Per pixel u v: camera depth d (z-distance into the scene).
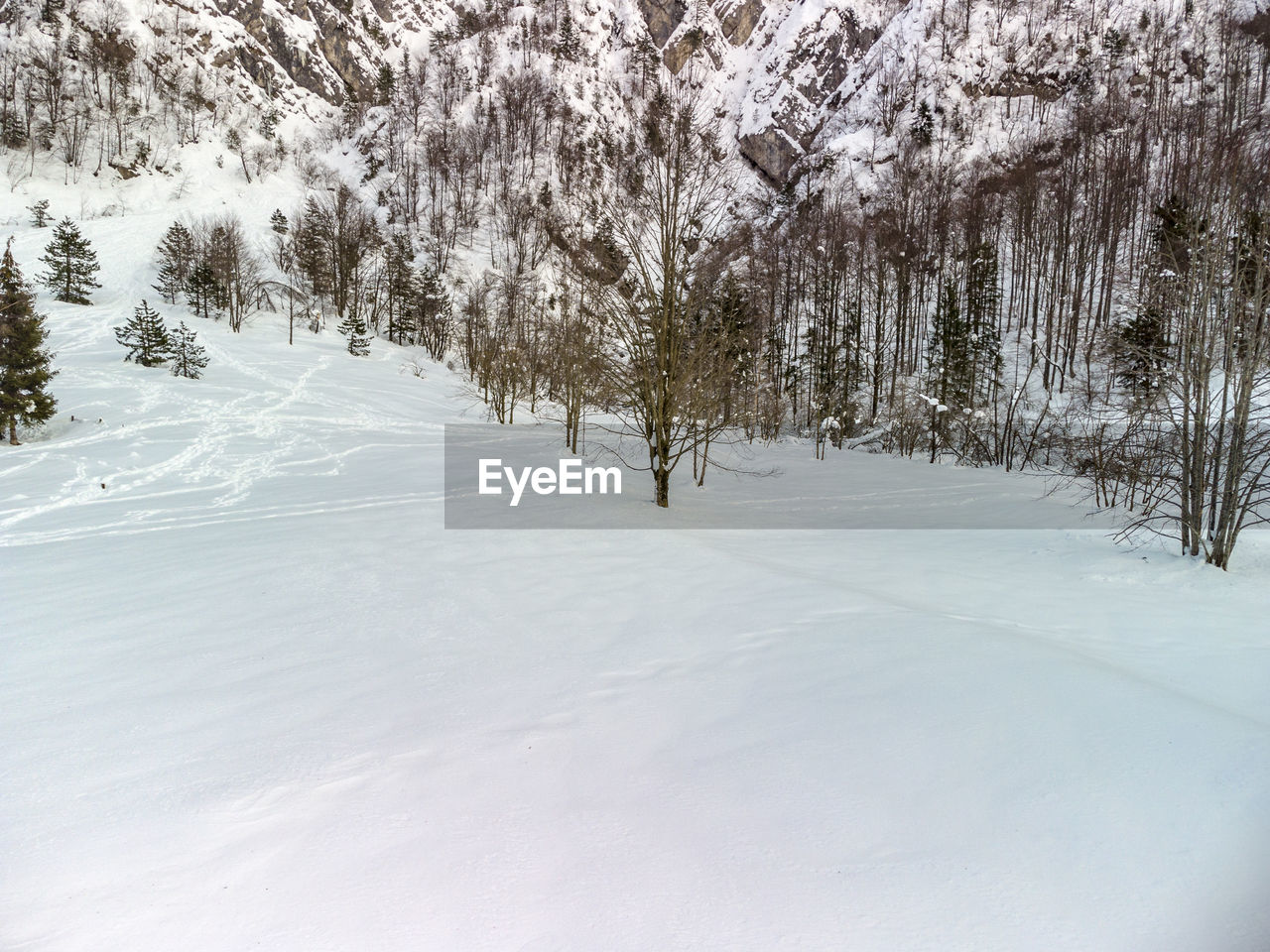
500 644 4.82
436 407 38.59
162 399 33.25
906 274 40.38
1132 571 7.70
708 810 2.62
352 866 2.31
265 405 34.28
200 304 54.75
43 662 4.79
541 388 34.62
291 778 2.95
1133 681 3.71
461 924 2.01
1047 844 2.33
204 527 12.27
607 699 3.78
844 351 39.62
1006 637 4.61
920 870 2.22
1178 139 46.50
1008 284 49.06
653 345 12.27
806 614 5.37
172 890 2.20
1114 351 14.71
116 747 3.34
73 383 34.16
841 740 3.16
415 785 2.87
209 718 3.67
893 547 9.61
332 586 6.59
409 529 9.81
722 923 2.00
